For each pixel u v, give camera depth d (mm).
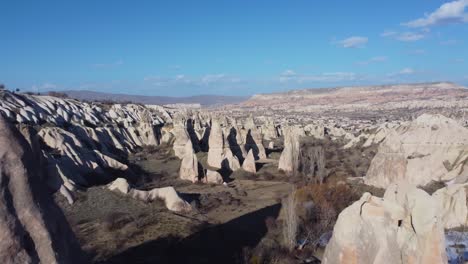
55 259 15000
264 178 64188
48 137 64812
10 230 14211
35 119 84625
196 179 61312
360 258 22531
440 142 58156
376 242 22000
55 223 15953
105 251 32688
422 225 20391
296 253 33875
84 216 41188
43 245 14914
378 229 22094
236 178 65312
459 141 56969
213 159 71812
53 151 61344
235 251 34156
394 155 51562
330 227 38750
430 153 58125
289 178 61969
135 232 37000
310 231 36344
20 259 14188
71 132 80812
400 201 21703
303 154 72312
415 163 55562
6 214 14312
